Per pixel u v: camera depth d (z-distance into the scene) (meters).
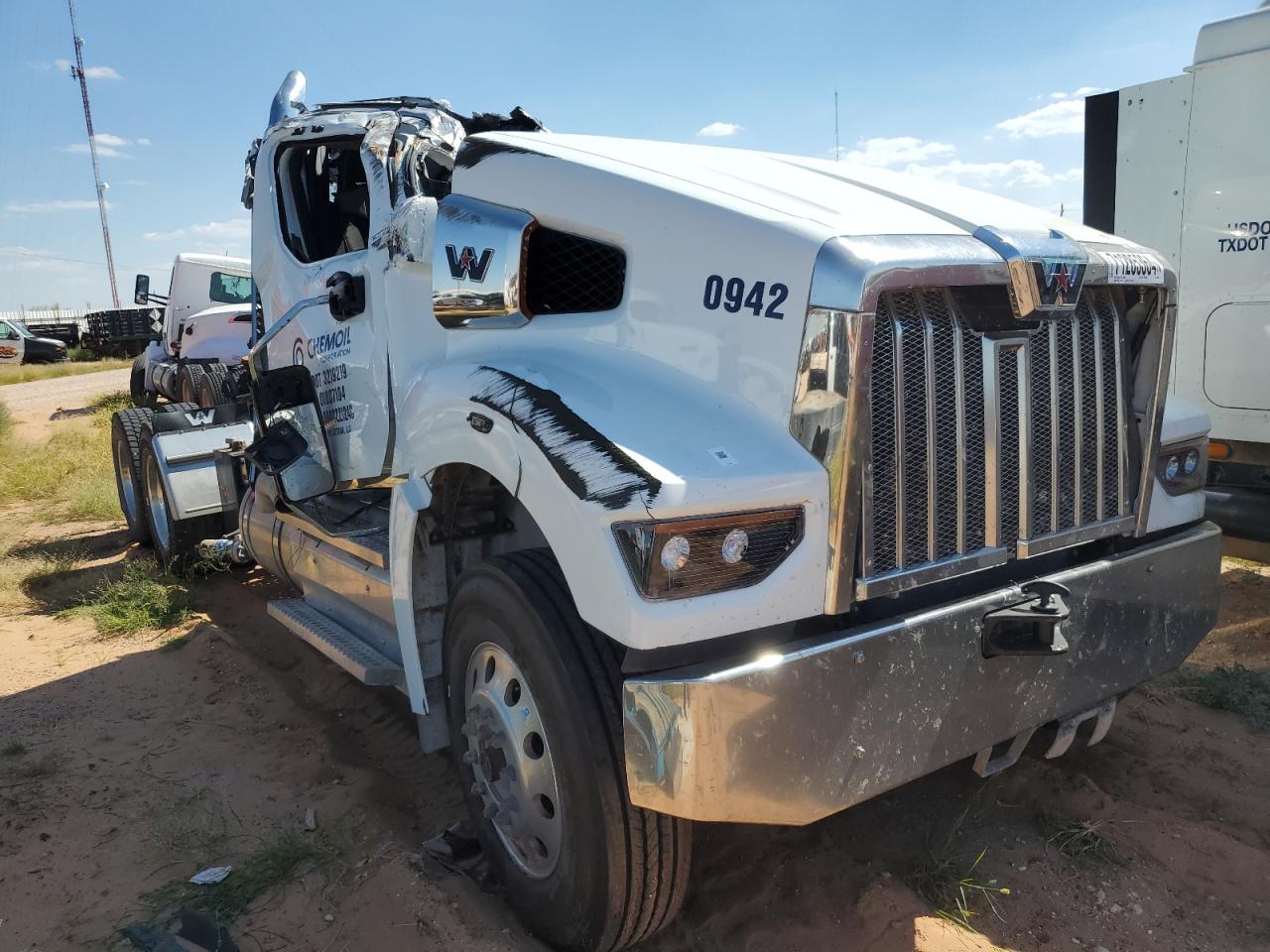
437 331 3.42
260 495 4.86
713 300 2.43
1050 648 2.50
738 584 2.17
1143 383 2.91
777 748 2.17
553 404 2.43
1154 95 5.48
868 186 2.85
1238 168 5.14
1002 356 2.51
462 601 2.74
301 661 4.89
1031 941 2.65
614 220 2.66
